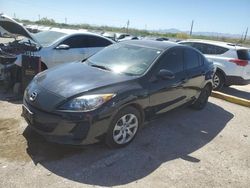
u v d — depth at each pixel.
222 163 4.26
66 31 8.09
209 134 5.29
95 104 3.76
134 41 5.65
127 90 4.12
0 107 5.50
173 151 4.44
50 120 3.74
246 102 7.49
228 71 9.19
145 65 4.77
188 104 6.01
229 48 9.34
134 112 4.29
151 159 4.11
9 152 3.86
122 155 4.11
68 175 3.51
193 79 5.77
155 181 3.60
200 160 4.26
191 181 3.70
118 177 3.59
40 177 3.42
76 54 7.78
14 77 6.48
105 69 4.74
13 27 6.52
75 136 3.73
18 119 4.96
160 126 5.36
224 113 6.68
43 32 8.27
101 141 4.00
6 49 6.69
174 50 5.39
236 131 5.60
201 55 6.40
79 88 3.94
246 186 3.75
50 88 4.00
